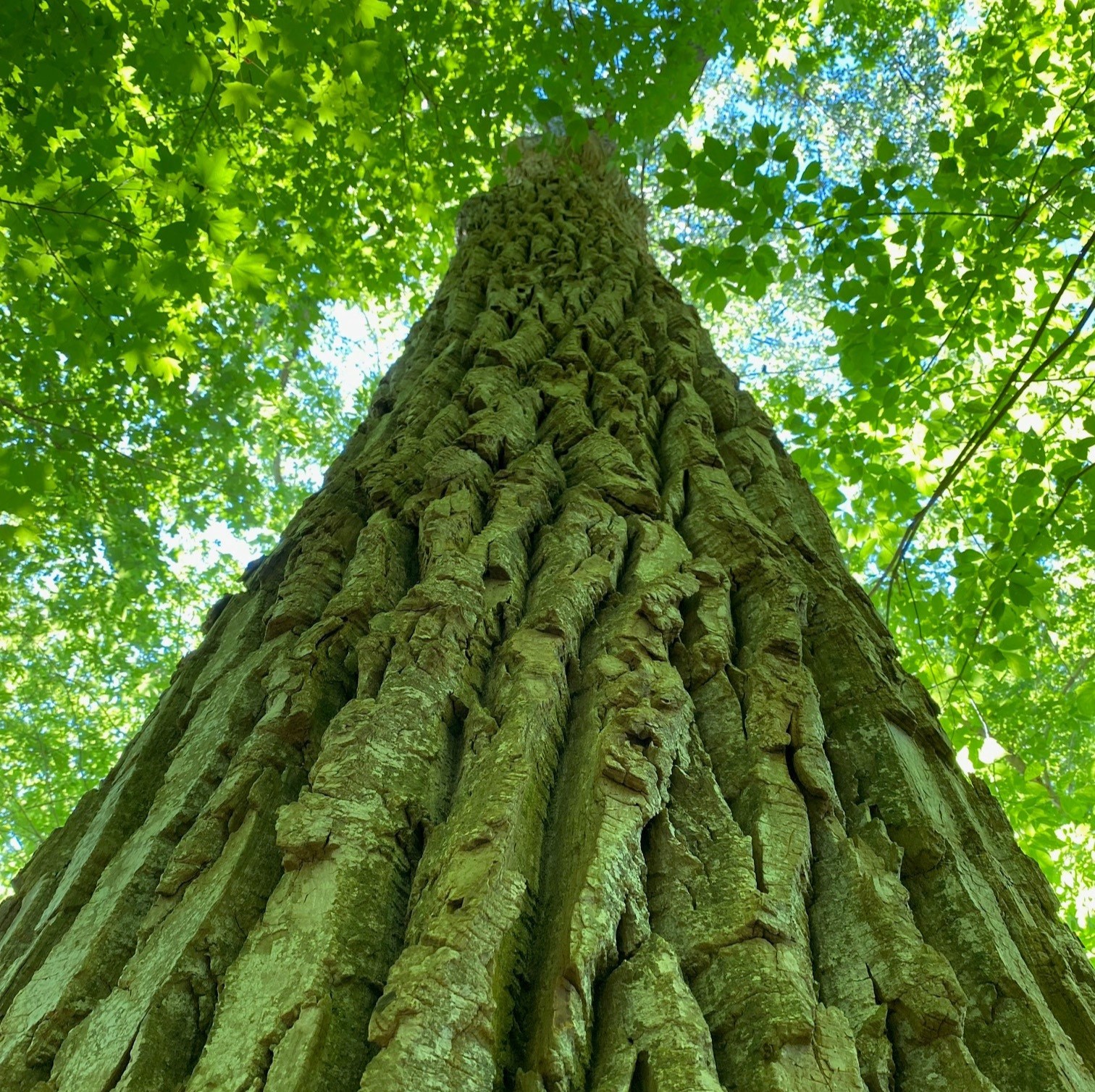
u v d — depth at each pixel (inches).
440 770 82.4
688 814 81.4
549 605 98.6
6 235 244.7
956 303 262.2
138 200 283.1
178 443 504.1
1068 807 278.2
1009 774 318.0
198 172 221.6
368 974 63.7
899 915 75.2
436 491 123.9
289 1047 57.4
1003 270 261.6
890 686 110.3
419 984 58.1
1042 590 269.9
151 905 79.6
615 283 230.1
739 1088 58.9
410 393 174.1
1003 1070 68.8
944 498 354.6
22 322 374.9
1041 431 323.6
